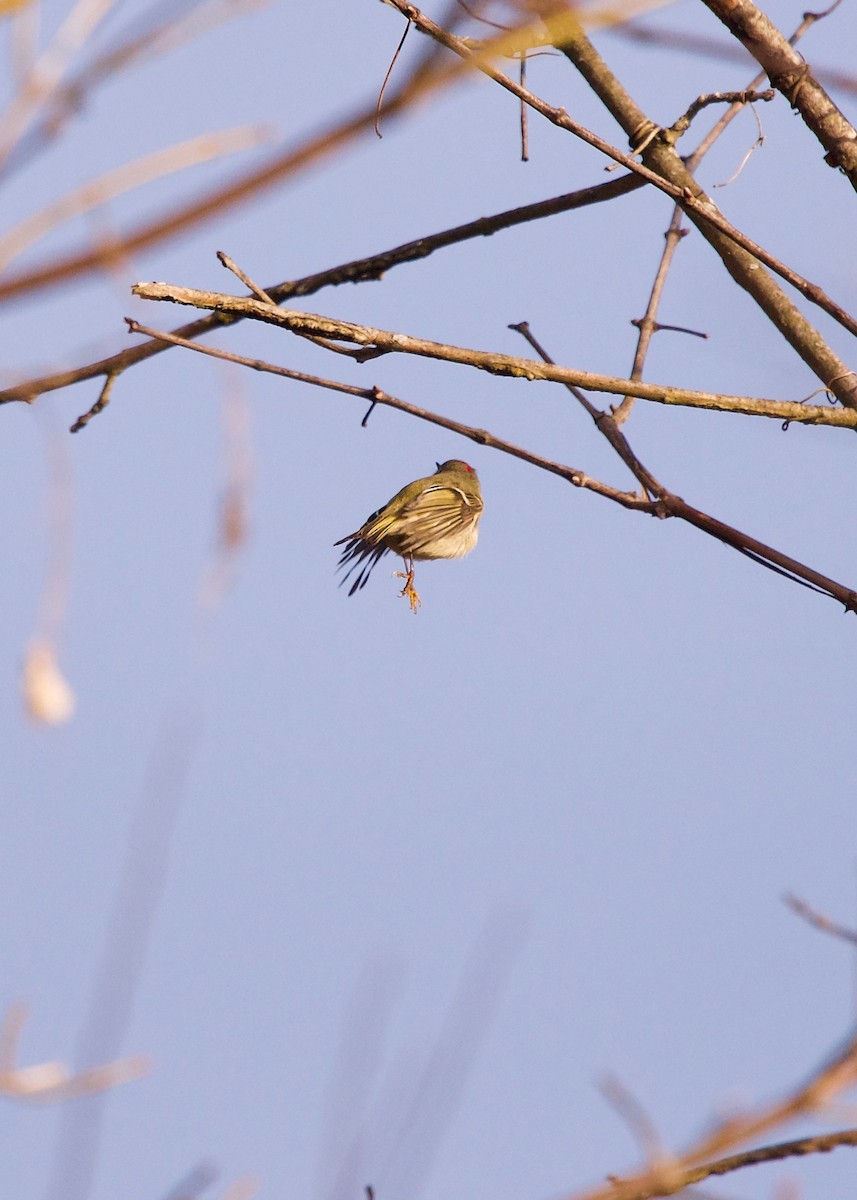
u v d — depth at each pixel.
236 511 3.31
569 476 10.21
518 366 8.73
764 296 10.50
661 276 11.45
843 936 5.01
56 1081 3.30
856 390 10.19
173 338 7.86
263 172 2.03
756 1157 4.72
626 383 9.01
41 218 2.28
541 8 2.11
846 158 8.89
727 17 8.77
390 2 6.05
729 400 9.20
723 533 10.09
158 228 2.04
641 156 10.85
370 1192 3.77
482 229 11.66
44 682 3.25
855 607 9.75
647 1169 2.94
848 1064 2.69
